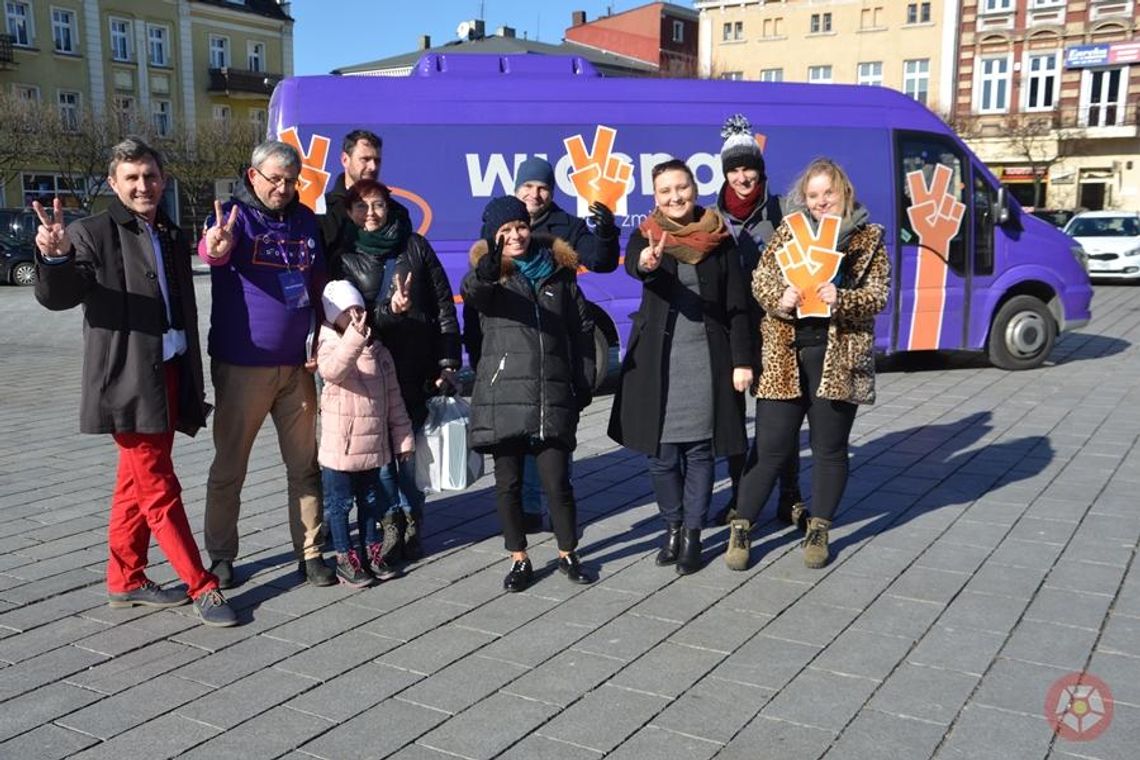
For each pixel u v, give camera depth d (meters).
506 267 4.37
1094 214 22.31
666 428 4.59
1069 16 41.00
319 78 8.59
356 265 4.58
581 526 5.50
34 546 5.25
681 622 4.16
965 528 5.27
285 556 5.06
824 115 9.56
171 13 47.91
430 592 4.55
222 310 4.31
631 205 9.14
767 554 4.97
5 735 3.30
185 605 4.42
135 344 3.93
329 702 3.52
